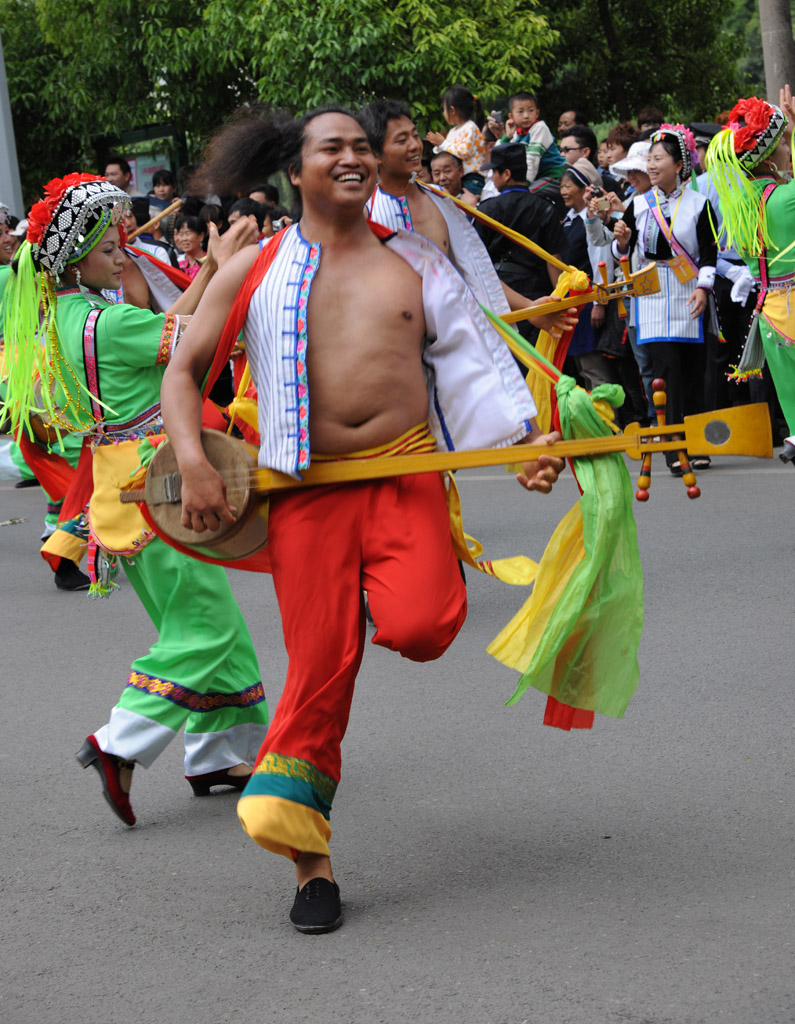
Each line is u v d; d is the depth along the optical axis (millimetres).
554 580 3566
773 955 3035
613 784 4164
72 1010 3027
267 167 3582
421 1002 2943
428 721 4887
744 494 8281
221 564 3684
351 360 3312
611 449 3463
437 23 15016
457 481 9516
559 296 4953
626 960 3057
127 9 18141
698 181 8719
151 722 4027
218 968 3180
